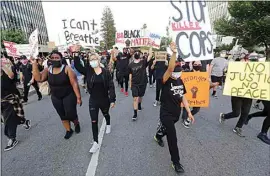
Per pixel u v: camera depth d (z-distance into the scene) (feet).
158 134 12.50
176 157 10.14
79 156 11.73
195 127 15.88
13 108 13.12
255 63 13.55
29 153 12.23
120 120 17.49
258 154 11.80
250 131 15.10
